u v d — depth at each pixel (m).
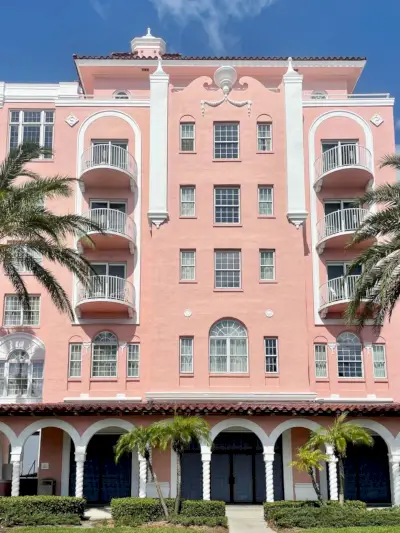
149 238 33.25
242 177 33.22
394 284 23.83
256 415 26.27
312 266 32.81
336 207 33.69
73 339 32.16
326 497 28.69
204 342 31.11
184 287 31.77
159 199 32.72
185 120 33.94
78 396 31.42
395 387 31.59
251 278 31.89
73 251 25.55
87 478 30.42
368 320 32.12
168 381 30.53
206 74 38.22
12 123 35.03
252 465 29.77
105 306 31.81
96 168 32.50
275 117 34.06
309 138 34.25
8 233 24.11
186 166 33.31
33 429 26.16
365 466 30.55
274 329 31.28
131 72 38.47
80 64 37.91
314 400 30.25
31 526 21.28
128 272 32.88
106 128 34.50
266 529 21.53
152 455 28.28
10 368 32.12
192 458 29.83
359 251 32.88
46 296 32.75
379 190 24.73
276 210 32.78
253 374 30.70
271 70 38.16
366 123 34.38
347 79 39.06
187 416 24.06
